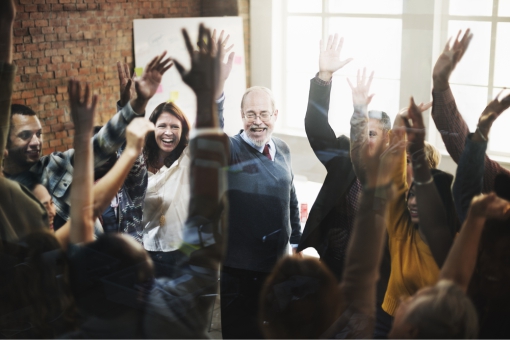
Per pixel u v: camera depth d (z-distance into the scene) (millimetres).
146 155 1858
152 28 2713
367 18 2139
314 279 1623
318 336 1542
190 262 1751
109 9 2553
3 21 2098
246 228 1855
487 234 1517
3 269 1652
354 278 1634
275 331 1564
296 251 1925
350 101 2178
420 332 1433
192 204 1834
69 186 1806
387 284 1615
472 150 1666
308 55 2395
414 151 1702
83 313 1591
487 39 1934
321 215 1842
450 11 1980
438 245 1584
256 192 1875
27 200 1758
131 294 1622
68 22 2389
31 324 1591
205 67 1896
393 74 2068
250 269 1786
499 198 1580
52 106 2275
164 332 1566
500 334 1440
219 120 1906
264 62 2551
